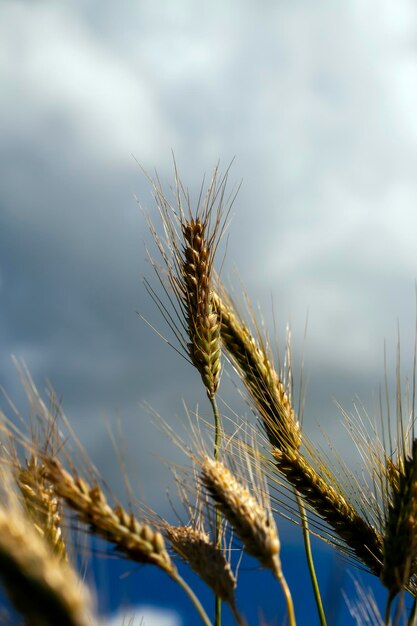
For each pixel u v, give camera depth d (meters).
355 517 0.52
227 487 0.46
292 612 0.44
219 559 0.45
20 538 0.38
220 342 0.57
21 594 0.38
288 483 0.53
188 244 0.58
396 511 0.46
